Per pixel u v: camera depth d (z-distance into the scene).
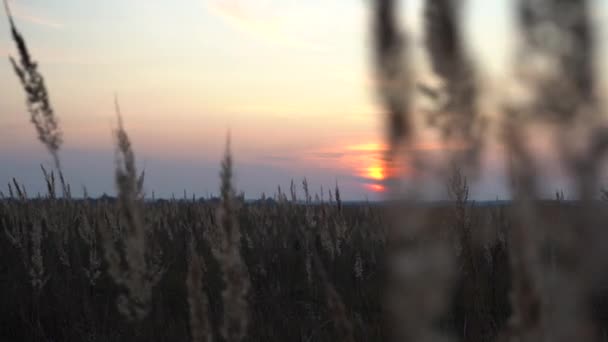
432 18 0.18
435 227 0.17
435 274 0.17
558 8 0.15
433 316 0.17
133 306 0.93
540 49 0.15
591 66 0.15
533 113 0.15
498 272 1.56
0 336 1.76
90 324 1.75
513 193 0.16
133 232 0.89
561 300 0.16
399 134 0.17
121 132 0.85
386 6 0.18
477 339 1.19
